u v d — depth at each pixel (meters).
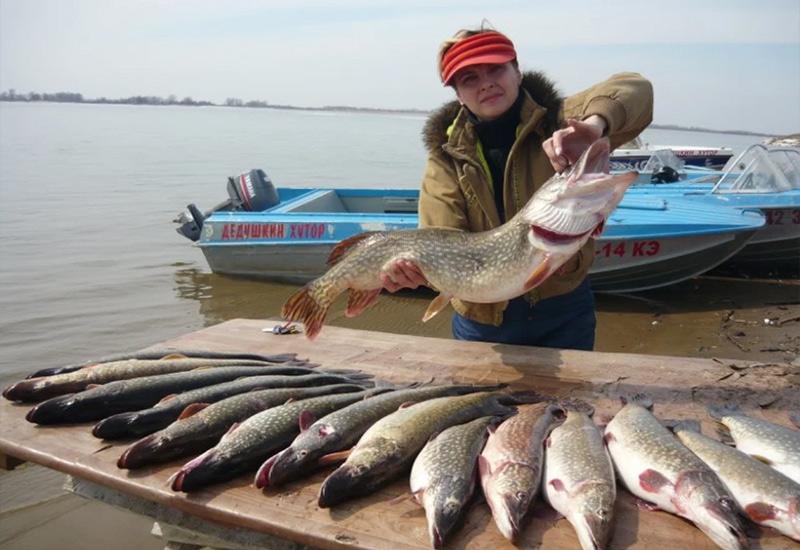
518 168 4.18
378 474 3.10
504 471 3.06
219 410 3.69
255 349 5.23
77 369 4.55
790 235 10.62
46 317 9.75
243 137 76.56
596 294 10.30
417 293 10.77
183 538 3.58
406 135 97.75
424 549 2.65
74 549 4.78
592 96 3.83
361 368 4.72
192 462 3.17
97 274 12.14
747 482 2.88
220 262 11.43
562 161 3.48
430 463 3.12
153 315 9.86
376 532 2.77
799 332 8.56
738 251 10.03
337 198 13.58
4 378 7.61
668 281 9.96
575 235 3.38
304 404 3.78
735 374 4.26
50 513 5.25
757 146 11.68
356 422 3.58
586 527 2.64
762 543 2.64
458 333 5.24
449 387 4.07
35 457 3.53
